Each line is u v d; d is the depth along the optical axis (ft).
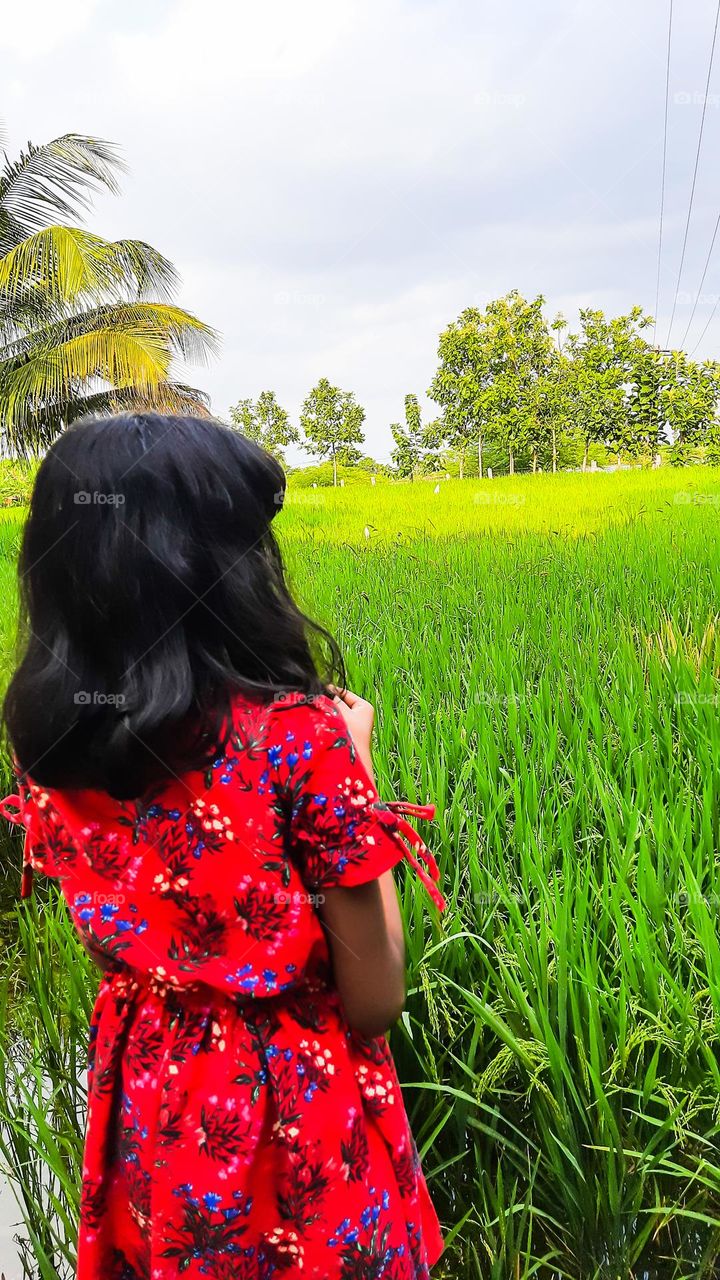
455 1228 6.23
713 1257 6.25
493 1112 6.49
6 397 50.24
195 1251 3.27
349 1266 3.33
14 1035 9.32
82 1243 3.73
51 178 53.57
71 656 3.00
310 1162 3.28
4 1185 7.52
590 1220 6.25
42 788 3.35
